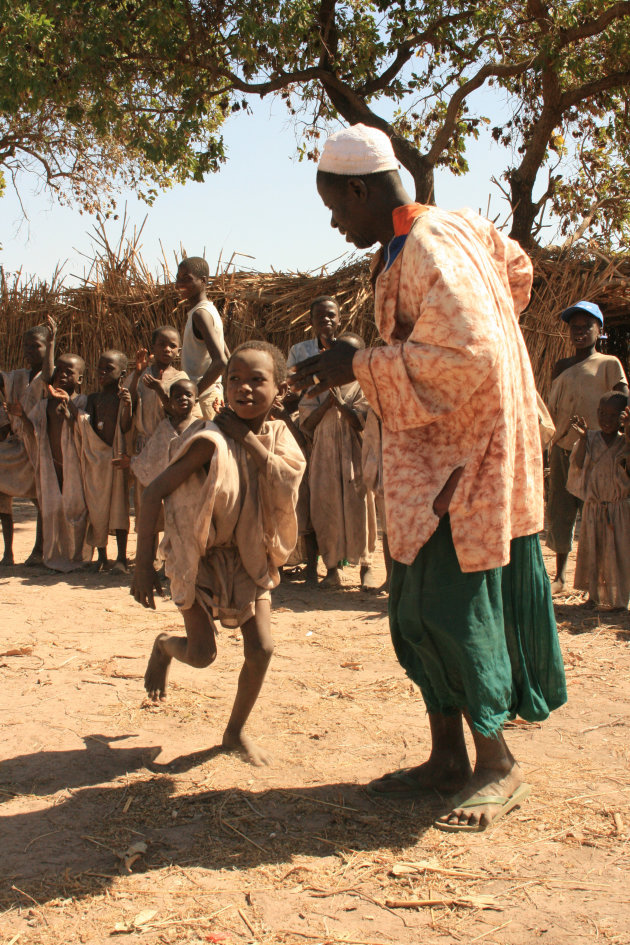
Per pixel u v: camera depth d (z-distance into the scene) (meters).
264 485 3.45
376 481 6.42
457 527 2.95
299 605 6.48
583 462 6.14
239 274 12.73
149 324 13.09
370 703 4.30
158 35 13.62
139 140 14.16
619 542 6.01
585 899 2.60
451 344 2.79
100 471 7.55
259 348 3.45
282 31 14.07
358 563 7.00
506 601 3.18
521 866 2.79
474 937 2.41
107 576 7.54
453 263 2.85
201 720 4.09
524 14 15.68
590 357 6.81
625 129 17.12
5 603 6.52
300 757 3.67
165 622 5.95
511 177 16.72
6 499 7.92
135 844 2.93
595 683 4.61
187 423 6.85
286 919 2.50
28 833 3.03
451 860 2.83
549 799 3.26
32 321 13.73
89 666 4.93
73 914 2.53
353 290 11.95
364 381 2.97
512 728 3.99
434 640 3.08
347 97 16.80
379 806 3.23
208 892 2.65
